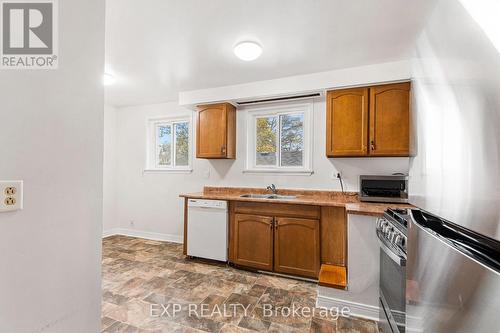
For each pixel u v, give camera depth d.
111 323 1.76
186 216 3.08
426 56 0.95
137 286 2.33
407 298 0.95
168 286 2.34
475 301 0.52
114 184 4.22
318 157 3.04
